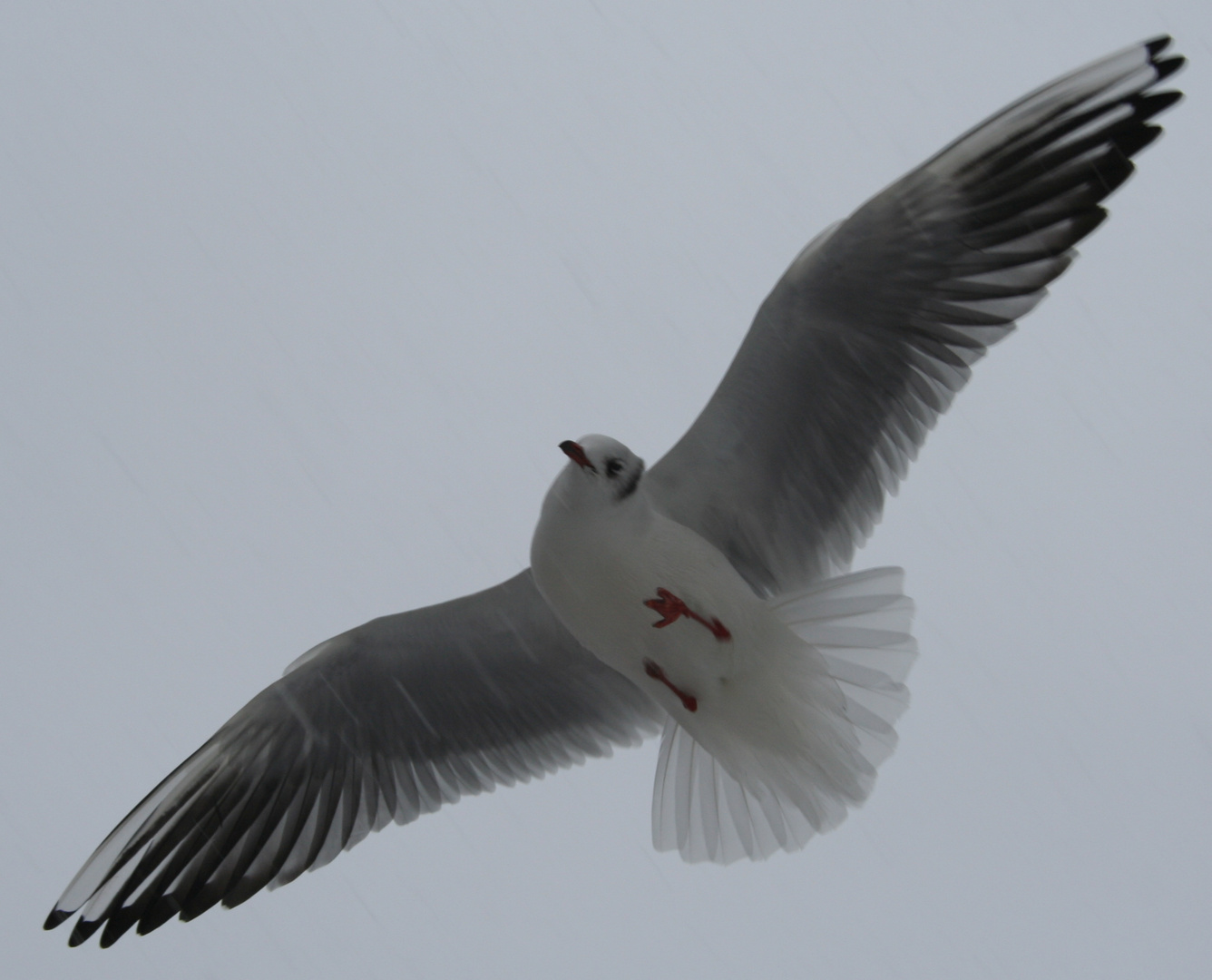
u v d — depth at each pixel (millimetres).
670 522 9070
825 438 9438
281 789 10695
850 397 9273
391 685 10438
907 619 8930
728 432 9320
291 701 10414
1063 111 8680
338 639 10195
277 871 10547
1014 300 8766
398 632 10117
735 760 9273
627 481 8828
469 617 10086
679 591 8867
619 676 10516
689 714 9336
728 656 8992
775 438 9391
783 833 9266
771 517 9734
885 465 9383
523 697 10609
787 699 8953
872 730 8852
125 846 10367
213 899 10383
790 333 8961
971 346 8945
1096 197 8555
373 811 10750
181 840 10438
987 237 8766
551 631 10211
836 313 8930
